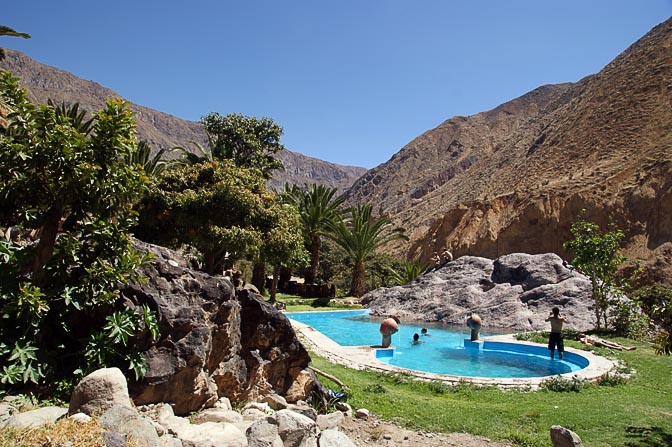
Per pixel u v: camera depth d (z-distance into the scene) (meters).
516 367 14.38
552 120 88.81
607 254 18.02
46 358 5.23
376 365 12.11
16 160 5.46
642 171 48.78
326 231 34.44
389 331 15.38
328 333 20.94
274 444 4.94
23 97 5.57
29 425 3.81
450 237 62.94
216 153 29.19
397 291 28.81
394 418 7.73
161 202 18.47
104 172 5.84
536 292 23.11
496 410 8.24
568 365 14.34
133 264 5.67
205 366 6.34
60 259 5.70
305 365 8.17
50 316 5.62
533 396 9.49
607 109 66.62
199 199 18.61
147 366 5.57
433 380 10.87
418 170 163.00
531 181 65.75
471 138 167.25
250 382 7.18
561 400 9.13
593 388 10.22
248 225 19.77
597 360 13.08
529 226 53.06
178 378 5.81
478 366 14.52
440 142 176.00
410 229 93.19
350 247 34.12
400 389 10.02
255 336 7.40
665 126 54.75
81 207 5.96
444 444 6.70
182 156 29.47
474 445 6.68
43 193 5.66
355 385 9.69
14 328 5.09
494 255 55.12
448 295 26.03
